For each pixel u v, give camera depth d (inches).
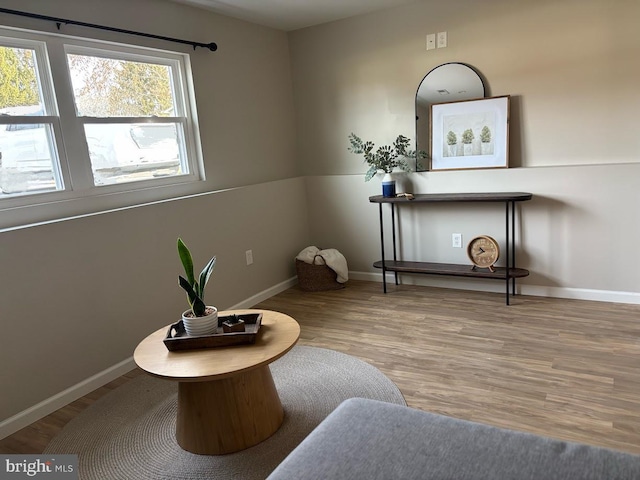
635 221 123.0
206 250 133.2
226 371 68.4
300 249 174.9
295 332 81.1
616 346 103.9
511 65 134.3
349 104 163.2
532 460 42.7
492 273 133.5
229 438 76.1
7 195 95.0
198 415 75.7
